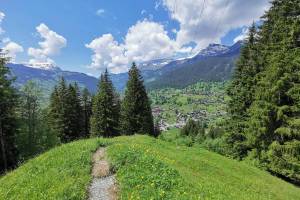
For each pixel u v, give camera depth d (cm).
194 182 1512
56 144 4966
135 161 1557
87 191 1305
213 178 1936
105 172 1512
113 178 1457
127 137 2936
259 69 3478
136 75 6041
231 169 2459
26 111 4309
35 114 4475
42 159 1714
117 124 6412
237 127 3578
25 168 1631
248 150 3497
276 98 2967
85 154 1741
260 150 3197
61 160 1631
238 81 3697
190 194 1256
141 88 6050
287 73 2862
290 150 2822
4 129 3566
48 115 6134
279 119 2927
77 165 1563
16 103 3725
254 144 3225
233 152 3628
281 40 3103
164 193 1199
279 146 2886
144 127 5969
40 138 4559
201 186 1471
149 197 1159
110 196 1273
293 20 2986
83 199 1217
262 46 3438
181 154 2423
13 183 1410
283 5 3100
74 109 6512
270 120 3009
